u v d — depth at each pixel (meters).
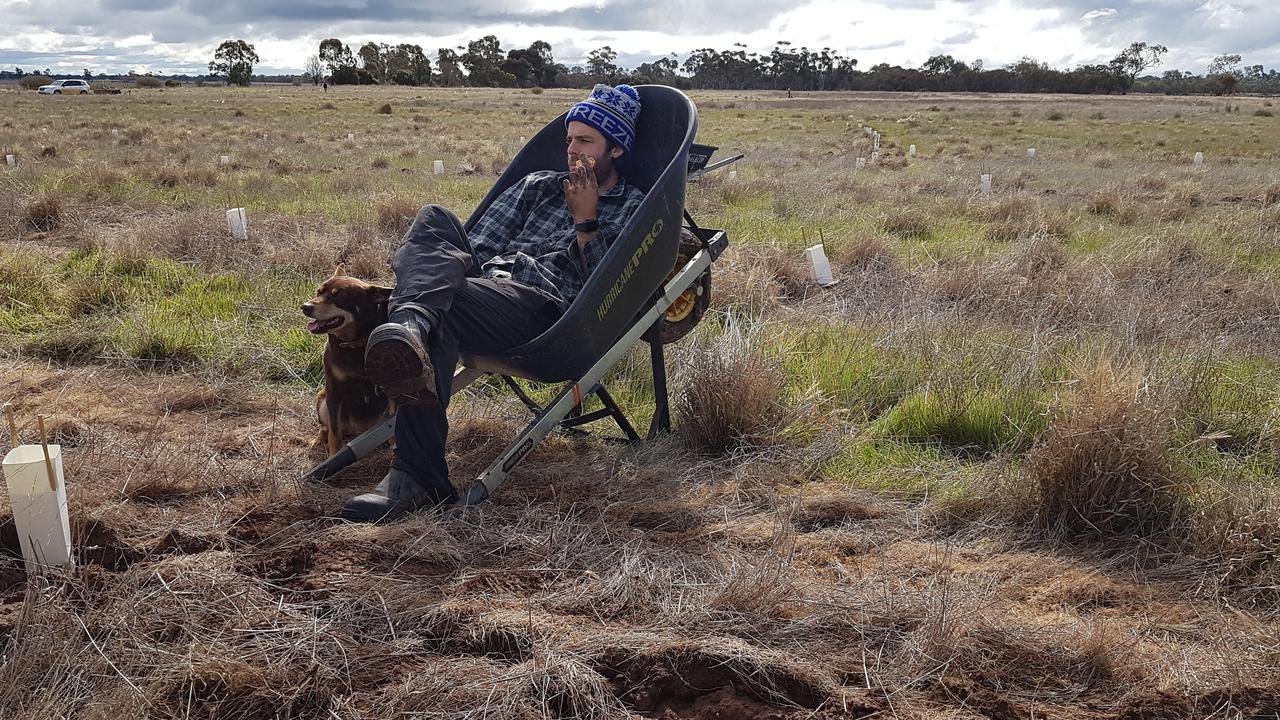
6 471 2.64
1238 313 6.53
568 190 3.67
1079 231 10.75
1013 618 2.72
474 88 123.12
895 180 17.11
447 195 13.48
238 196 12.81
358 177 15.72
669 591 2.80
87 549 2.92
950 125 41.69
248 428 4.30
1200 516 3.23
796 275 7.61
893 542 3.28
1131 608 2.85
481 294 3.37
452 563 2.99
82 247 8.46
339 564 2.92
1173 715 2.29
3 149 19.92
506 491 3.59
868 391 4.84
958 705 2.34
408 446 3.29
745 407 4.12
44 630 2.37
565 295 3.77
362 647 2.48
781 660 2.43
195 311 6.19
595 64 161.75
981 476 3.71
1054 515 3.39
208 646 2.40
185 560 2.83
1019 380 4.52
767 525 3.36
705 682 2.39
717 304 6.52
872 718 2.27
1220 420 4.27
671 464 3.93
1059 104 74.38
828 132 35.62
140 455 3.68
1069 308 6.32
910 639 2.53
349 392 3.66
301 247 8.19
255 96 73.56
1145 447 3.33
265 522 3.24
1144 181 16.55
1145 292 6.71
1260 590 2.89
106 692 2.21
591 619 2.68
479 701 2.24
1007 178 17.41
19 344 5.47
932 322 5.56
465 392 4.70
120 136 25.84
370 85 130.00
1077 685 2.44
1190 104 75.06
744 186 14.17
